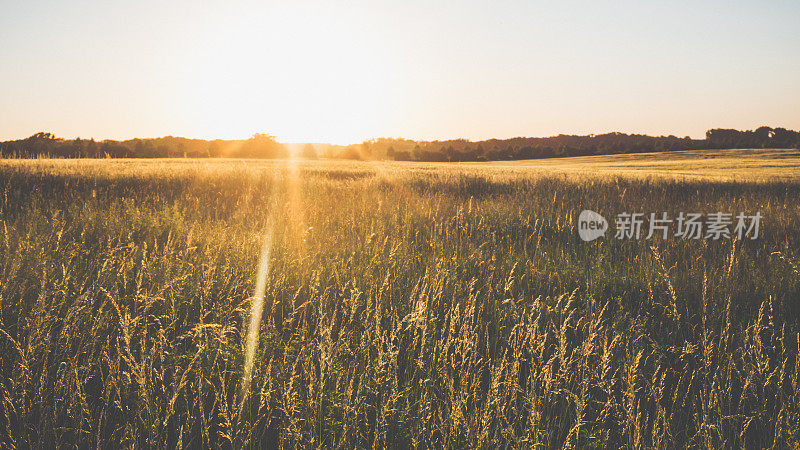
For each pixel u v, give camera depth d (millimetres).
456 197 14438
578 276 5348
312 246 6023
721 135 156375
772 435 2654
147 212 7648
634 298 4742
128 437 2361
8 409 2516
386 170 22797
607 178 18516
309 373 2717
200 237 5887
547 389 2635
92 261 4625
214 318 3434
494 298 4379
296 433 2266
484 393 2900
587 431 2557
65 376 2650
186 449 2338
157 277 4266
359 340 3410
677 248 6961
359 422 2561
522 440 2297
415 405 2732
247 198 10344
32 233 5484
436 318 3561
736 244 7348
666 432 2586
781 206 10805
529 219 8820
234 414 2299
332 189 13148
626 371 2936
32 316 3047
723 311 4137
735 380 3133
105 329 3299
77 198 9594
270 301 4051
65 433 2436
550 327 3717
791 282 5066
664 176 20922
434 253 5832
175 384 2576
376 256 5266
